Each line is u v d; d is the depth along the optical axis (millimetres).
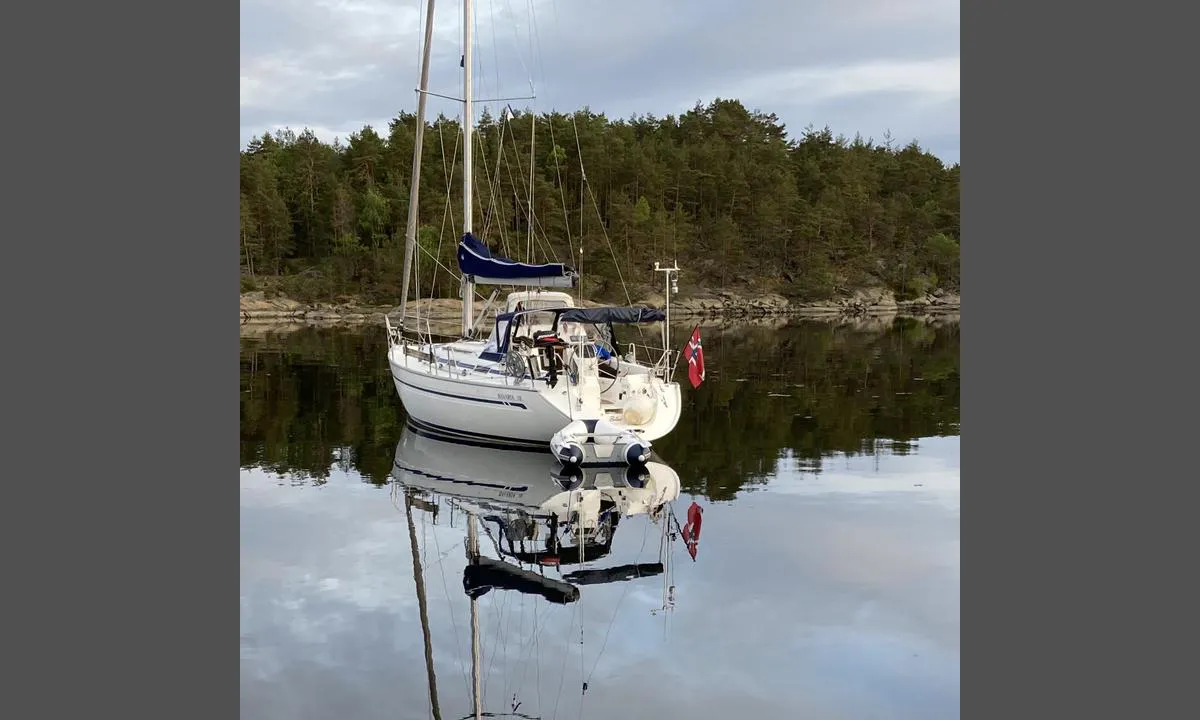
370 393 20656
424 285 54125
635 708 6473
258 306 57469
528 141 62219
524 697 6609
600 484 12438
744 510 11094
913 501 11398
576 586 8750
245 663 7188
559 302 15820
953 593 8406
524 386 13672
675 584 8734
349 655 7344
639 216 65000
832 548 9680
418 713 6457
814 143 90625
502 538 10188
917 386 21125
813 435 15484
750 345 32750
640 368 14938
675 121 90125
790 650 7320
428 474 13008
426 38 17391
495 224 47344
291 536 10227
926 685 6754
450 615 8102
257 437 15547
